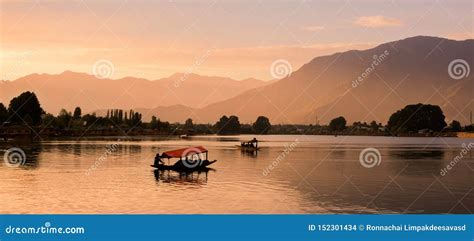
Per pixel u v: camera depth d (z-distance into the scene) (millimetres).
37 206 49812
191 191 60500
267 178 75312
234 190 61719
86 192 58875
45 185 64438
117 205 50531
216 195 57469
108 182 68188
